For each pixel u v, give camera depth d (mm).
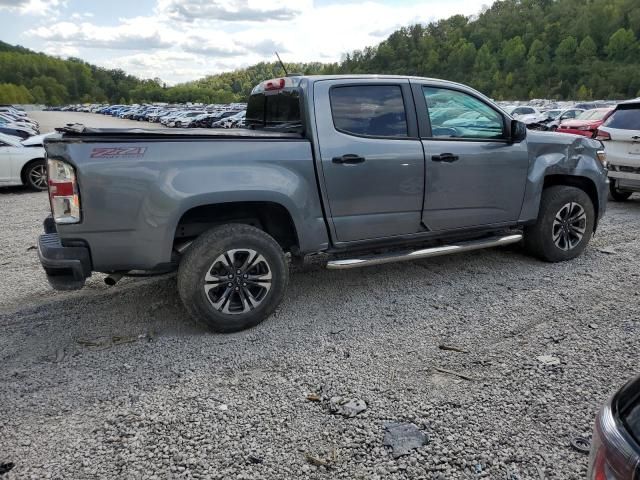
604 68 103250
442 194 4535
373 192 4215
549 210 5188
